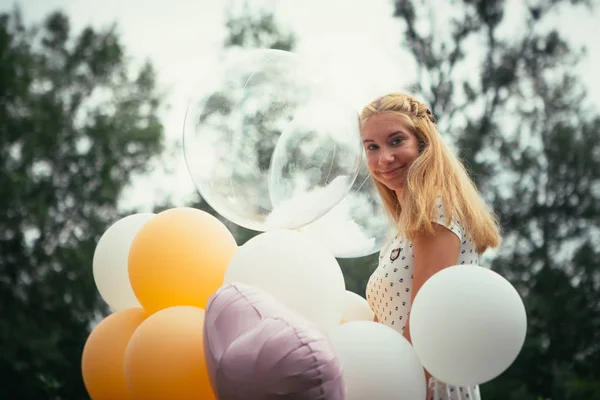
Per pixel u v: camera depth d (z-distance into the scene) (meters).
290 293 1.93
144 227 2.25
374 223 2.51
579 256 11.40
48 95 12.84
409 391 1.87
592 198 11.55
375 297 2.36
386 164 2.32
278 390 1.66
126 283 2.56
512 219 11.49
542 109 11.95
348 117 2.20
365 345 1.89
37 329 11.41
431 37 12.38
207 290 2.16
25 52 13.09
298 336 1.70
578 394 10.38
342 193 2.23
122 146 12.86
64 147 12.64
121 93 13.41
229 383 1.69
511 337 1.89
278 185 2.15
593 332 11.00
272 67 2.21
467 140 11.55
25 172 12.32
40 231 12.05
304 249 2.01
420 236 2.19
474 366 1.90
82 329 11.73
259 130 2.16
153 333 2.00
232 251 2.23
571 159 11.60
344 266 9.78
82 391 11.53
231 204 2.19
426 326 1.91
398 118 2.32
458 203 2.25
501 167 11.72
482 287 1.91
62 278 11.80
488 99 12.20
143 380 1.96
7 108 12.53
